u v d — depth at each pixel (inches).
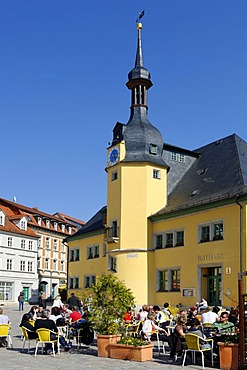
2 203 3228.3
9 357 668.7
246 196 1160.2
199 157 1679.4
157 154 1560.0
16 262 2827.3
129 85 1657.2
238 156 1428.4
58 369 564.7
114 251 1497.3
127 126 1585.9
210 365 600.1
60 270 3496.6
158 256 1445.6
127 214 1496.1
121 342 654.5
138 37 1695.4
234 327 660.7
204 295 1277.1
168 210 1425.9
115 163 1547.7
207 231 1284.4
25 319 768.3
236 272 1169.4
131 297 692.1
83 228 2021.4
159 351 702.5
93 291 689.6
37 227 3238.2
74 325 757.3
